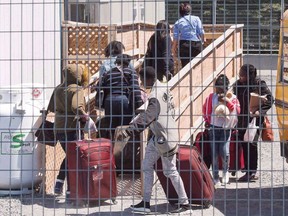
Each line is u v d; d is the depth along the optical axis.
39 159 15.31
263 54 13.85
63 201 14.76
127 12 21.48
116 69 15.38
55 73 17.09
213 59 16.67
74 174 14.45
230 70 19.06
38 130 14.59
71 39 18.62
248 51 13.85
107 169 14.43
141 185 15.05
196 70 16.75
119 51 15.38
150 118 13.28
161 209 14.34
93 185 14.38
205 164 15.27
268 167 17.67
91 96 16.31
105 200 14.61
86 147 14.34
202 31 17.70
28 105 15.05
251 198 15.14
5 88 14.81
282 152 13.83
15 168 15.20
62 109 14.63
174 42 17.66
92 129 14.48
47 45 17.58
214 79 16.12
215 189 15.14
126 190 15.35
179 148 14.02
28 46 17.34
